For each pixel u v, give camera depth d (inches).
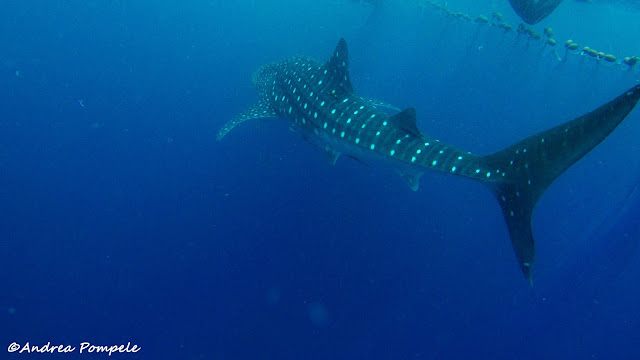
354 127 266.5
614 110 140.8
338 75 285.9
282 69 366.9
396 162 246.8
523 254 171.2
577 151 160.9
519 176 185.5
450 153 221.9
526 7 415.2
